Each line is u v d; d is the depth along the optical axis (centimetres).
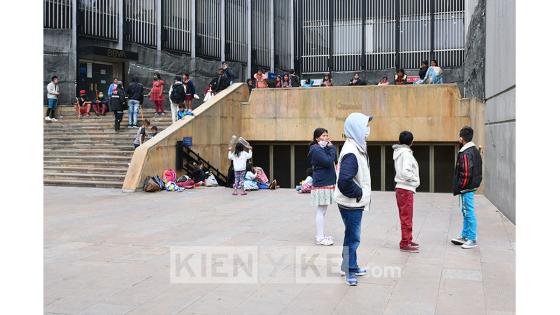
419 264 668
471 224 755
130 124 1848
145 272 634
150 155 1471
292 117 1902
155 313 496
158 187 1434
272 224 955
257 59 3166
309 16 3194
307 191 1425
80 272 634
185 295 548
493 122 1222
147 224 952
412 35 2988
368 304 518
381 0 3038
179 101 1764
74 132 1842
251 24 3120
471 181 748
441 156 1812
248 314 493
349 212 576
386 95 1792
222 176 1762
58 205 1184
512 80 970
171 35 2628
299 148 1989
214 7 2870
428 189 1827
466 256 710
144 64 2456
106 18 2327
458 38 2906
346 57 3119
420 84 1820
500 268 649
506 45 1038
